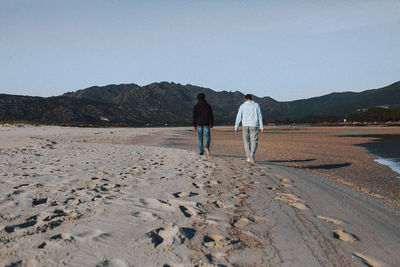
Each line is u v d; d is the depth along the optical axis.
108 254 1.72
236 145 15.10
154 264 1.62
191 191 3.56
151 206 2.83
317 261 1.83
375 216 3.19
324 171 7.16
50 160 6.46
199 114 7.70
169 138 21.12
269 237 2.20
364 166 8.45
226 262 1.72
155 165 5.91
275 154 10.99
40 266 1.54
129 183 4.01
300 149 13.75
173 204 2.94
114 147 10.70
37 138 15.67
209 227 2.31
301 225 2.55
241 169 5.57
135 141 16.66
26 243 1.83
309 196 3.80
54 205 2.80
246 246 1.99
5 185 3.62
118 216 2.47
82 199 3.06
